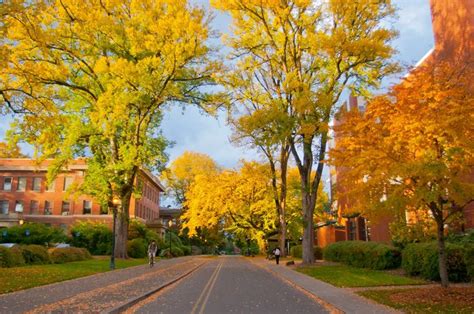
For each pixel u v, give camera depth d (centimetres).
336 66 2684
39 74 2453
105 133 3139
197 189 5178
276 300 1355
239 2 2708
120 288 1611
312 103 2373
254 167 4356
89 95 3441
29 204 6688
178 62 3203
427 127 1188
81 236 4619
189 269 2834
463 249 1753
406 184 1286
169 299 1372
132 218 5950
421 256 1911
